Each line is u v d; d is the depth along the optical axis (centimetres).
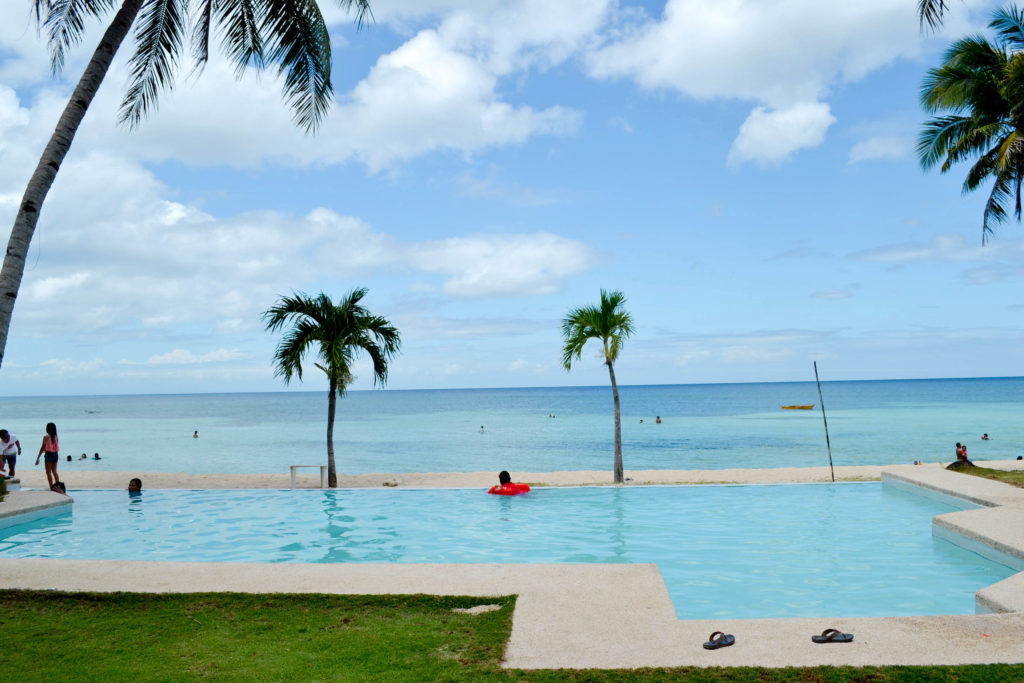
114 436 5816
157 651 568
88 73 820
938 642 552
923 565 959
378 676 506
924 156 2147
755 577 919
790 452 3684
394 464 3488
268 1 1019
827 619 619
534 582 752
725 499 1526
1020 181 1961
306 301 1934
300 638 595
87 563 869
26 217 763
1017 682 470
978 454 3303
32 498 1466
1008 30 1920
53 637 607
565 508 1463
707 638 575
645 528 1255
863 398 12962
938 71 1986
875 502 1448
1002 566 924
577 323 1892
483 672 509
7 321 735
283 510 1495
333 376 1906
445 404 15625
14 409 16000
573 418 8188
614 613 645
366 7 1107
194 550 1145
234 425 7619
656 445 4297
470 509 1468
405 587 738
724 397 16625
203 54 1101
